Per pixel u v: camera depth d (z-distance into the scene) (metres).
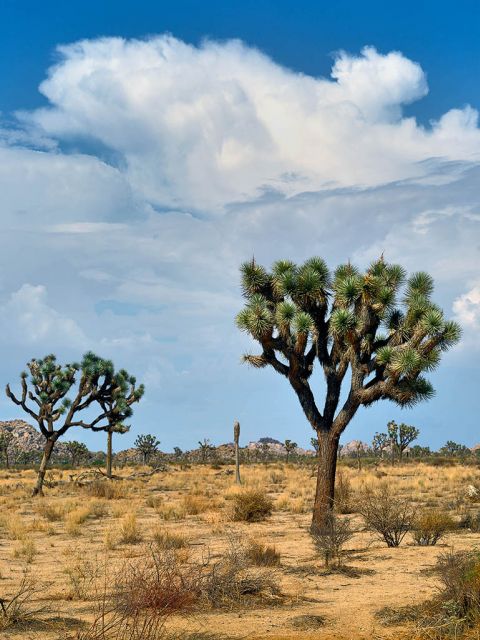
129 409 41.62
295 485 41.84
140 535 20.84
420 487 38.38
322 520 20.03
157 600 9.71
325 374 20.84
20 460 90.81
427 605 9.45
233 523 24.30
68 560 16.56
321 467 20.44
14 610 9.68
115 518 27.19
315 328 20.75
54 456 100.50
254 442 128.88
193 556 15.88
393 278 20.77
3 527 24.19
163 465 73.19
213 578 10.95
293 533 20.92
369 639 8.41
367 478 42.66
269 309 20.88
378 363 19.50
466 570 9.52
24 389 40.19
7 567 15.67
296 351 20.11
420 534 17.41
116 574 13.21
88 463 88.00
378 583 12.32
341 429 20.23
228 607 10.28
